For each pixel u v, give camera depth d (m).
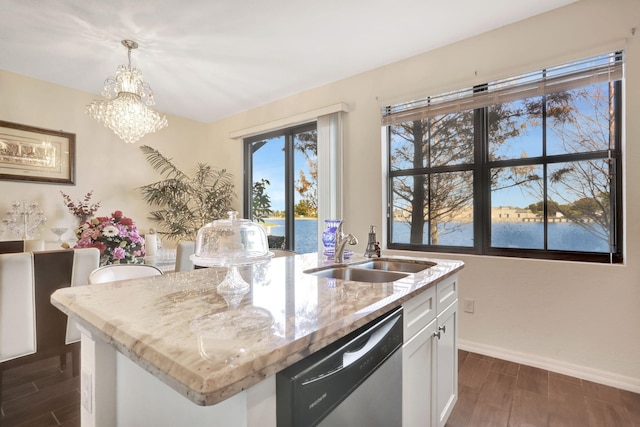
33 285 1.86
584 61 2.15
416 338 1.27
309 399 0.67
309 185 3.76
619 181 2.12
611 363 2.05
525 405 1.85
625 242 2.03
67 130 3.48
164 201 4.26
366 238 3.16
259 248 1.28
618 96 2.13
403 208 3.05
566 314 2.19
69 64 2.96
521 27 2.36
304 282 1.29
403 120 2.93
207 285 1.23
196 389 0.50
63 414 1.76
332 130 3.32
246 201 4.41
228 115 4.52
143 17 2.27
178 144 4.54
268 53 2.81
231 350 0.62
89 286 1.20
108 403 0.96
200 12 2.23
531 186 2.43
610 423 1.69
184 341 0.67
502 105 2.55
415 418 1.27
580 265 2.15
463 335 2.60
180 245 2.38
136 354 0.65
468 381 2.12
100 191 3.75
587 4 2.12
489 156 2.61
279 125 3.79
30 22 2.30
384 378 1.00
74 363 2.12
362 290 1.15
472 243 2.68
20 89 3.16
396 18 2.33
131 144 4.03
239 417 0.60
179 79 3.33
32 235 3.18
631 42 1.99
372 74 3.12
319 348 0.73
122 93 2.54
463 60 2.62
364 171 3.17
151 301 0.99
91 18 2.27
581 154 2.24
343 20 2.35
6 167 3.07
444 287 1.61
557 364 2.21
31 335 1.86
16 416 1.74
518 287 2.37
